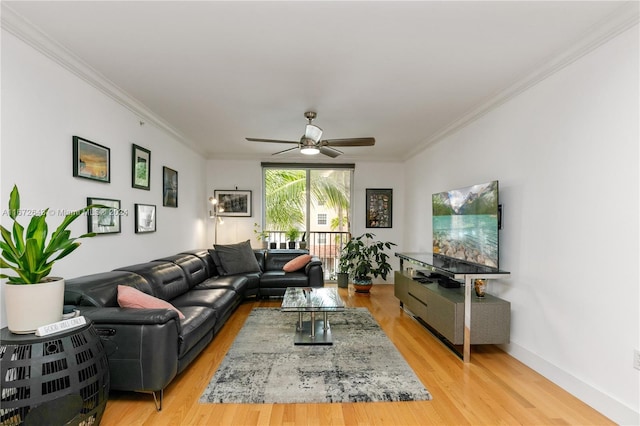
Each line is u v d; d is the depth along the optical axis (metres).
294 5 1.75
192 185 5.10
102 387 1.72
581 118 2.16
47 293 1.63
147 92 2.99
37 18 1.87
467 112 3.52
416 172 5.43
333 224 6.17
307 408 2.02
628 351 1.83
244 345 2.98
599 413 1.98
